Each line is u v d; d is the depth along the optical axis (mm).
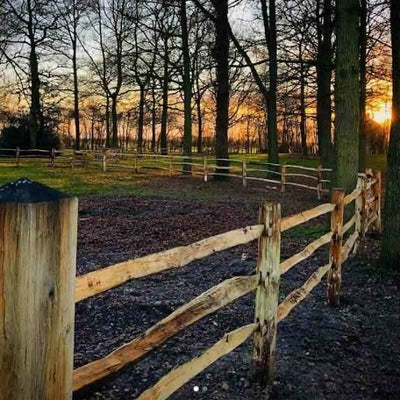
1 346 1287
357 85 8188
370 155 39594
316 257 7395
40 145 30906
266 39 18703
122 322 4691
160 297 5445
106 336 4344
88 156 26859
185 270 6711
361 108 17078
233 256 7555
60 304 1375
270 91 19812
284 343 4199
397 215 6469
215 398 3211
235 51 19750
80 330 4480
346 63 8164
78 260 7445
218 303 2723
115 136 32688
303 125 38219
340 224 5215
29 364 1294
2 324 1281
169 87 27203
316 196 16172
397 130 6406
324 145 18312
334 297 5207
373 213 9320
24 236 1255
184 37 21453
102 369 1896
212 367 3639
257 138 62688
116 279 1924
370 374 3766
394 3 6250
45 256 1307
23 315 1274
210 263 7094
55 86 29812
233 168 20016
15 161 27328
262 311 3328
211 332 4383
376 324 4805
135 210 12305
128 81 29719
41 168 24203
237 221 10828
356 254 7465
